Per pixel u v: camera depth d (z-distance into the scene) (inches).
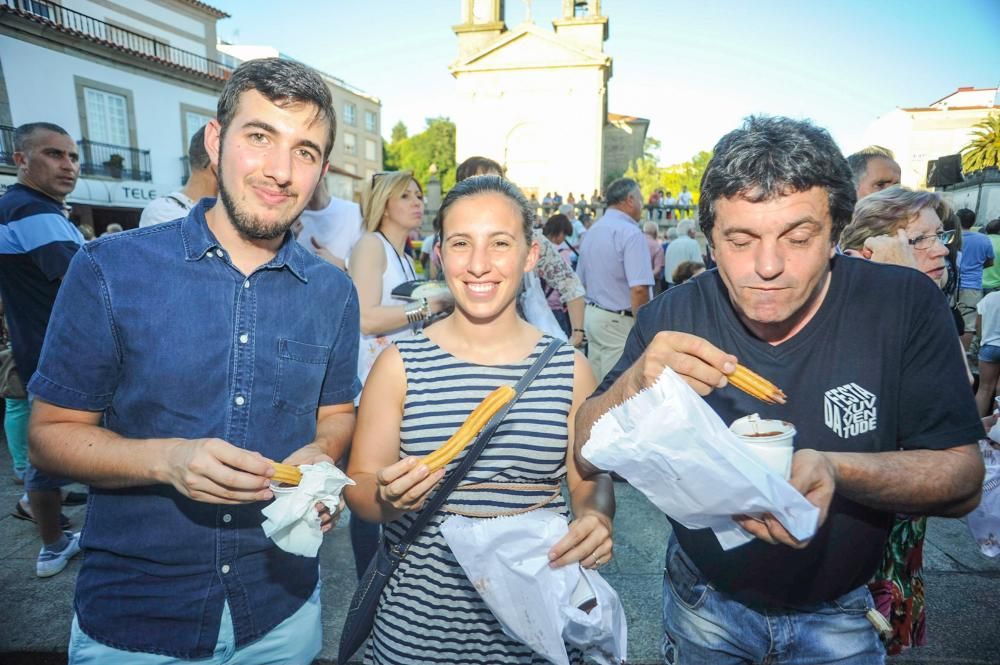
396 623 58.6
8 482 167.5
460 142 1295.5
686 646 60.2
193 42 1029.2
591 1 1336.1
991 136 685.3
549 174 1270.9
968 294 254.8
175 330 54.1
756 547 52.7
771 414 52.3
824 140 45.2
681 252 369.1
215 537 55.4
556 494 62.6
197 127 935.7
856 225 83.2
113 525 54.4
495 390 59.2
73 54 736.3
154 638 55.1
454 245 59.9
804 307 51.6
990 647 97.9
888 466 46.2
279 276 59.3
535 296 117.6
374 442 61.1
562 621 47.1
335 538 137.3
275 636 59.9
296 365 59.8
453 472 58.0
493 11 1317.7
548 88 1259.2
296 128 52.6
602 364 194.9
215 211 58.3
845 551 52.4
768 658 56.6
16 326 120.5
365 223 110.3
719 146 48.8
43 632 102.8
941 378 49.2
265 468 46.7
